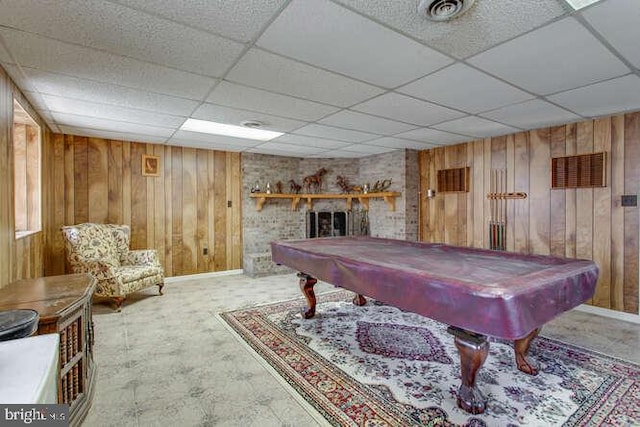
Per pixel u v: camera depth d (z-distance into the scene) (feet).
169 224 16.48
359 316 11.27
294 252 10.29
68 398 5.53
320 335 9.64
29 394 2.13
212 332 9.94
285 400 6.50
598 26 5.56
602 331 9.98
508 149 14.06
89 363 6.63
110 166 14.99
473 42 6.15
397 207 18.01
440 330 9.98
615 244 11.21
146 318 11.18
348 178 20.79
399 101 9.62
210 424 5.79
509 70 7.42
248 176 18.76
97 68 7.36
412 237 17.78
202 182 17.43
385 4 4.98
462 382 6.22
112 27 5.68
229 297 13.70
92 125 12.42
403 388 6.86
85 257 12.13
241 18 5.40
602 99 9.41
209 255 17.66
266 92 8.89
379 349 8.70
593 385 6.91
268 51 6.57
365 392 6.73
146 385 7.02
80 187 14.34
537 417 5.88
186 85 8.39
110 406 6.28
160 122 12.01
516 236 13.80
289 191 20.04
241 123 12.15
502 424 5.69
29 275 9.93
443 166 16.79
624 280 11.04
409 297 6.08
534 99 9.41
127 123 12.13
